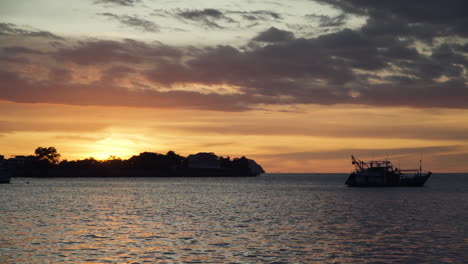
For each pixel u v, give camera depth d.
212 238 47.34
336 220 64.81
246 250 41.00
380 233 51.41
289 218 67.31
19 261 36.34
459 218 68.06
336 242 45.28
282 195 133.25
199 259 37.34
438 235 50.00
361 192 152.62
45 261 36.34
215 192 148.25
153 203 97.44
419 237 48.59
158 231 52.25
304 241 45.78
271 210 81.25
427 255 39.25
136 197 118.25
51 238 46.72
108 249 41.12
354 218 67.75
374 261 36.94
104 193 136.62
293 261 36.88
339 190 167.50
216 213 74.81
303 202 103.12
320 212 77.44
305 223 60.88
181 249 41.28
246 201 105.62
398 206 91.88
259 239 46.84
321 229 54.66
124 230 52.91
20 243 43.75
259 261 36.81
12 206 86.88
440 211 80.25
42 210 78.62
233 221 62.84
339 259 37.66
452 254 39.66
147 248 41.66
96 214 72.00
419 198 119.62
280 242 45.12
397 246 43.25
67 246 42.41
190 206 89.75
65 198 112.06
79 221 61.91
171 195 129.12
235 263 36.09
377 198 119.31
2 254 38.78
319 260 37.25
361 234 50.59
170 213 74.44
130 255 38.69
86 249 41.06
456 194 139.25
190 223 60.25
